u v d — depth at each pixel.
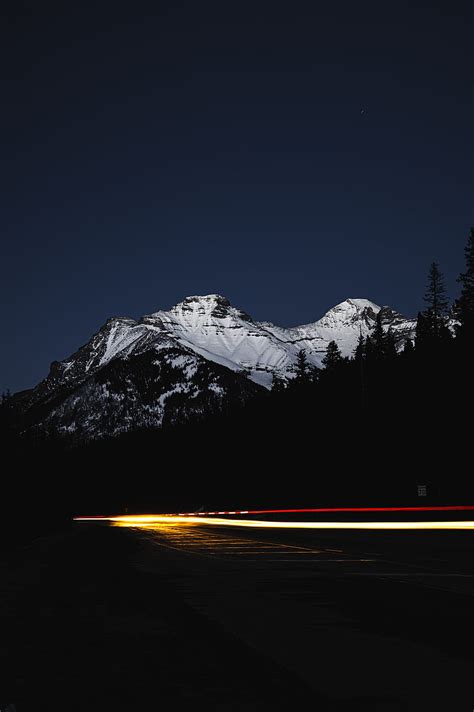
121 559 26.98
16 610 13.64
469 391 82.25
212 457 182.12
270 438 130.38
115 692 7.53
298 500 109.06
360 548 30.23
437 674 8.21
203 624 11.78
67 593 16.33
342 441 101.50
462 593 14.95
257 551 29.88
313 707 6.88
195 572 20.83
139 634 10.96
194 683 7.90
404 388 91.56
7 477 89.44
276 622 11.85
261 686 7.75
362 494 90.81
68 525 95.31
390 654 9.27
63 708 6.90
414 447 86.56
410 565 21.70
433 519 59.72
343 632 10.85
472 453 79.19
